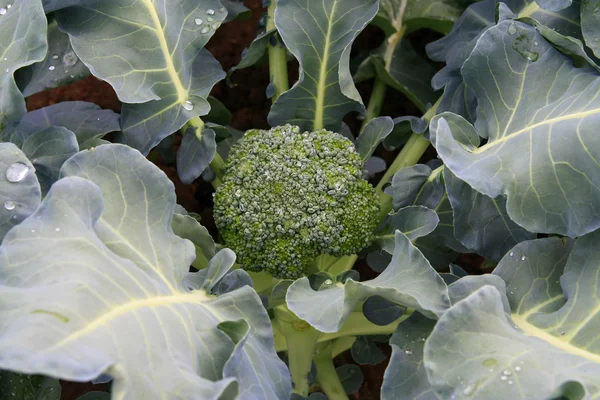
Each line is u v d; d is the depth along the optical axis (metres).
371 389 1.15
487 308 0.81
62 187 0.80
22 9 0.89
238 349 0.79
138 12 0.94
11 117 0.87
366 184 0.95
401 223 0.94
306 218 0.93
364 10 0.95
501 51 0.90
